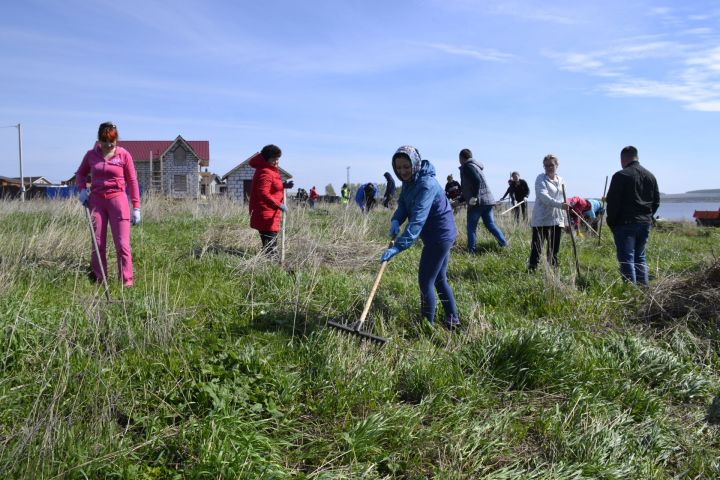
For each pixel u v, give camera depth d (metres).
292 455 3.28
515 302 6.20
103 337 4.25
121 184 6.34
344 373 4.07
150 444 3.11
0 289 5.09
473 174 9.69
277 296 5.91
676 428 3.73
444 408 3.79
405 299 5.96
